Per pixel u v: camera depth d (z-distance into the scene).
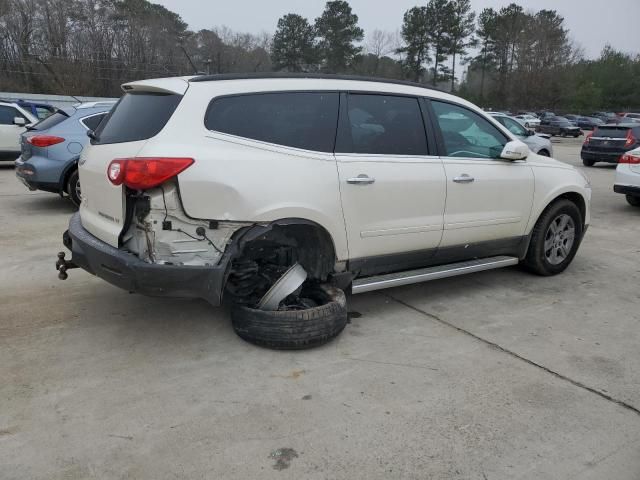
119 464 2.54
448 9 71.94
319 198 3.65
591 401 3.18
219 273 3.35
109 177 3.34
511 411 3.05
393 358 3.66
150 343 3.78
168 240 3.28
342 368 3.50
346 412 3.00
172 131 3.29
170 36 48.19
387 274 4.30
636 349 3.90
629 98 85.19
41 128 8.06
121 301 4.51
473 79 88.00
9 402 3.01
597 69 87.75
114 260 3.33
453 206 4.41
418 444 2.74
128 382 3.26
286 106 3.69
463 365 3.58
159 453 2.62
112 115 3.89
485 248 4.84
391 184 4.00
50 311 4.28
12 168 13.62
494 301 4.80
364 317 4.37
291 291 3.72
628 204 10.44
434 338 3.99
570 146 30.66
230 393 3.17
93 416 2.91
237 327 3.75
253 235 3.43
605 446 2.77
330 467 2.56
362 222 3.92
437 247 4.43
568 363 3.65
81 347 3.69
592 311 4.63
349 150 3.88
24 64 46.72
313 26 59.22
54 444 2.67
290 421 2.91
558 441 2.79
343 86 3.95
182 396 3.13
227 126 3.45
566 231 5.52
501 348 3.86
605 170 16.72
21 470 2.48
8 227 7.05
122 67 47.25
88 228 3.78
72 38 47.81
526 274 5.65
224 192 3.30
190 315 4.26
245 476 2.48
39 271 5.23
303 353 3.69
